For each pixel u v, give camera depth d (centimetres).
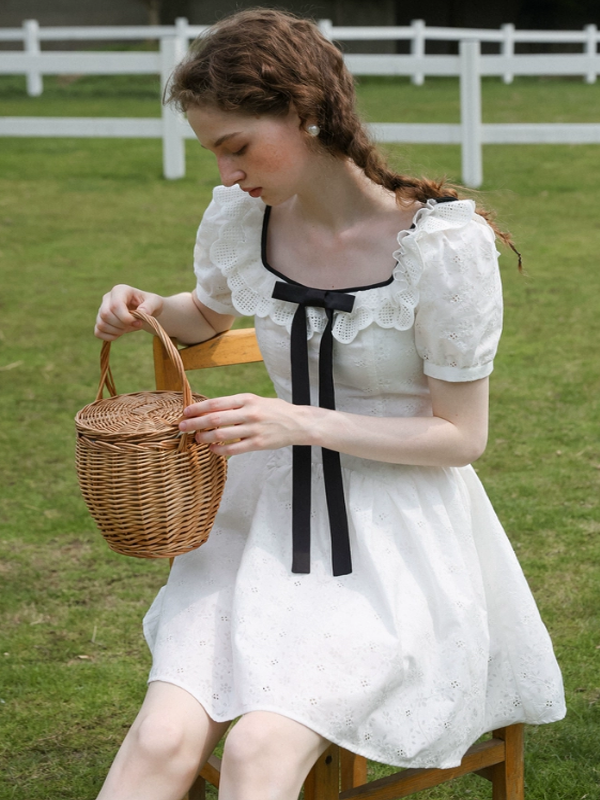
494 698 188
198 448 173
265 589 178
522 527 349
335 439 178
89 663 281
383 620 173
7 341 541
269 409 174
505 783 193
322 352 187
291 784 155
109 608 310
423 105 1401
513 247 196
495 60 895
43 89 1697
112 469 167
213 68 172
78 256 699
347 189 188
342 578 179
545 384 475
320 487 191
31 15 2322
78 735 252
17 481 394
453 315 179
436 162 990
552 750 243
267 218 199
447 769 187
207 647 175
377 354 186
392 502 186
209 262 212
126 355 526
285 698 160
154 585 324
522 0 2538
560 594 309
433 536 184
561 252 698
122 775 160
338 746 173
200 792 197
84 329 559
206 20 2361
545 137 856
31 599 314
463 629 177
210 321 221
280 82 172
